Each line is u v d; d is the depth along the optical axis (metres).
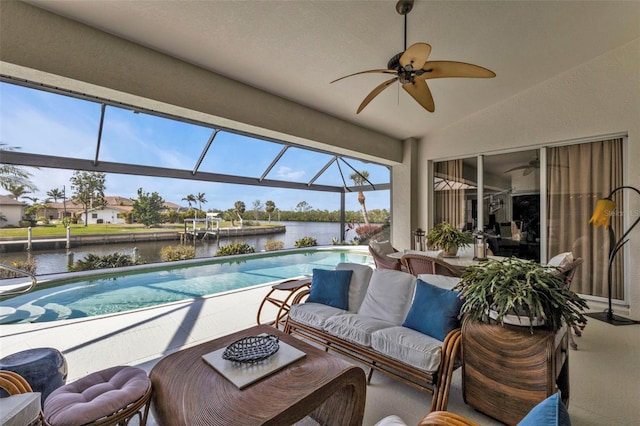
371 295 2.78
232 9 2.61
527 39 3.45
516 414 1.78
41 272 5.18
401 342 2.05
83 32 2.65
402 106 4.83
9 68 2.39
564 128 4.34
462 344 2.01
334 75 3.79
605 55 3.98
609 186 4.12
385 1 2.70
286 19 2.80
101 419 1.35
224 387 1.51
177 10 2.56
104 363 2.59
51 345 2.93
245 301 4.41
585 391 2.22
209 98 3.53
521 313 1.79
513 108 4.83
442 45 3.41
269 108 4.17
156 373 1.68
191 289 5.36
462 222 5.68
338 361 1.76
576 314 1.76
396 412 2.00
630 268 3.80
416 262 3.32
